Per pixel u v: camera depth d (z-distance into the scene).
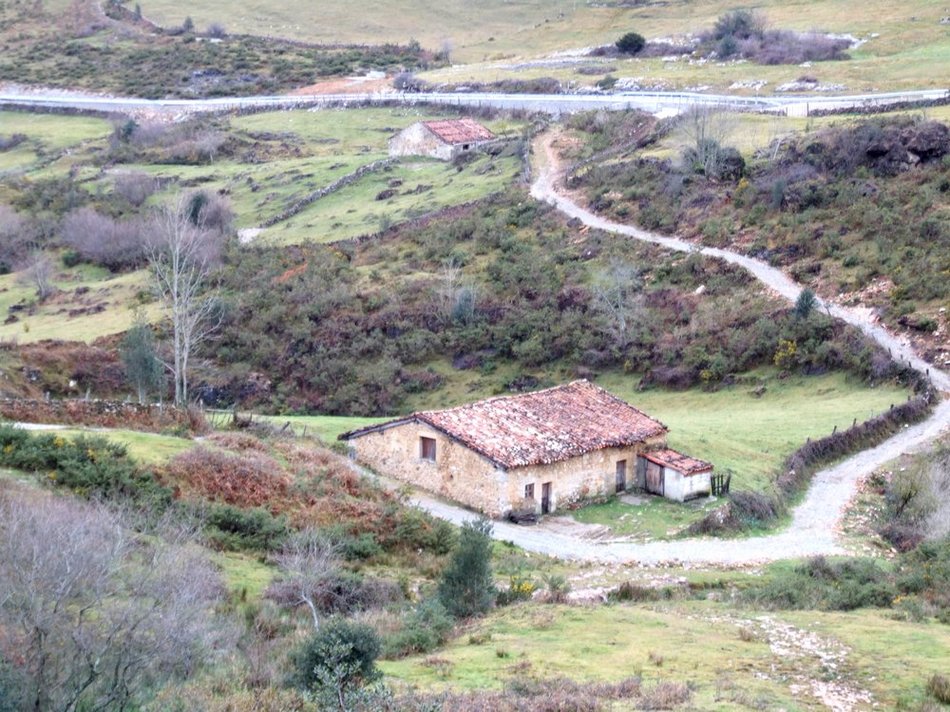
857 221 83.44
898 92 112.25
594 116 118.12
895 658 26.16
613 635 28.08
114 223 106.81
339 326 83.19
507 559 38.69
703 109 101.69
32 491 33.62
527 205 99.06
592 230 92.94
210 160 133.88
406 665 25.59
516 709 21.80
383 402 75.75
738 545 42.25
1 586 21.52
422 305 84.25
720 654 26.44
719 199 92.38
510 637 28.05
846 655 26.45
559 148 113.06
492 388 75.94
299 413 75.94
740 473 49.59
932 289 72.12
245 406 77.62
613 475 48.44
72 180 129.00
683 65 142.75
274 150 133.75
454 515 44.44
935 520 43.56
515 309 82.62
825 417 58.69
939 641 27.61
